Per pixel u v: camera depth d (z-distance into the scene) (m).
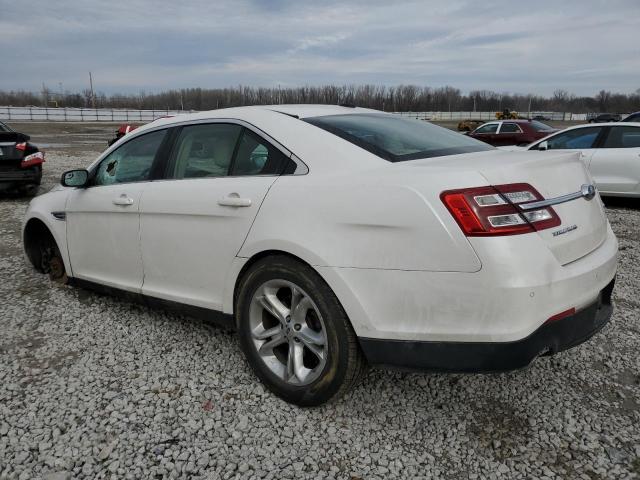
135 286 3.54
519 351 2.15
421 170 2.36
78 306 4.11
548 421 2.62
